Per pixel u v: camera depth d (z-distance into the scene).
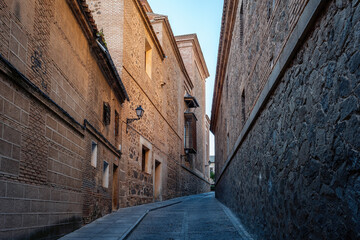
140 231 8.17
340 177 2.94
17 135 5.04
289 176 4.61
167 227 8.83
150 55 18.77
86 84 8.80
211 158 66.44
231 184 13.08
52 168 6.36
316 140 3.54
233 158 12.35
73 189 7.52
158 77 20.25
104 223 8.81
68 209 7.18
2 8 4.67
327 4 3.24
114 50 13.77
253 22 7.55
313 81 3.65
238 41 10.17
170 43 23.89
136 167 15.55
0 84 4.59
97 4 14.32
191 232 8.06
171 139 23.58
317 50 3.53
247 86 8.52
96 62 9.79
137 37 16.17
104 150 10.60
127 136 14.23
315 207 3.57
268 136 6.08
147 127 17.62
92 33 8.88
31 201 5.43
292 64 4.49
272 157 5.73
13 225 4.82
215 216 11.21
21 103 5.19
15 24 5.07
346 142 2.82
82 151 8.24
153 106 18.95
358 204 2.61
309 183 3.76
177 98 26.27
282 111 5.05
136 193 15.45
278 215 5.23
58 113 6.62
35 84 5.73
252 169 7.87
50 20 6.44
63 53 7.14
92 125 9.09
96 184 9.55
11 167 4.83
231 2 10.61
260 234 6.60
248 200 8.39
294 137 4.39
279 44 5.07
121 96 13.01
